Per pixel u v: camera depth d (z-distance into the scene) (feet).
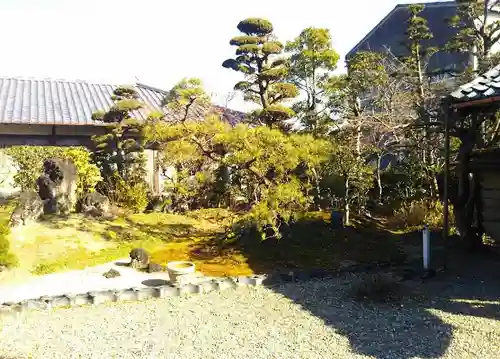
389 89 32.40
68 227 28.81
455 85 34.96
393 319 16.72
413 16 37.63
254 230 27.78
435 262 23.20
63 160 33.06
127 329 16.39
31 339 15.64
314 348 14.56
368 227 30.48
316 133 32.83
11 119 42.14
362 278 21.15
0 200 34.68
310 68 36.81
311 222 29.27
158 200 39.99
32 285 20.95
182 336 15.71
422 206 31.40
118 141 39.11
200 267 23.93
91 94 53.57
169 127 25.95
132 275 22.77
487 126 29.78
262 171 24.66
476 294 18.83
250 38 32.73
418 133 30.73
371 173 32.24
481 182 25.79
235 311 18.03
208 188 39.68
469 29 35.35
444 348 14.21
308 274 22.27
